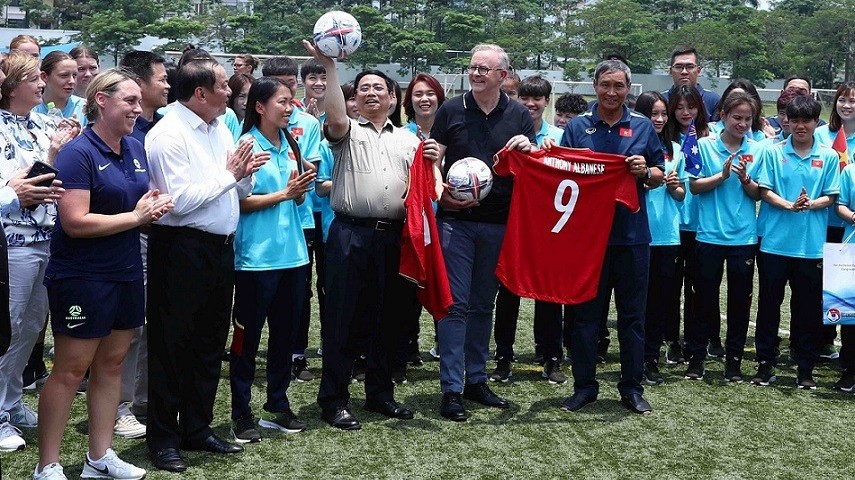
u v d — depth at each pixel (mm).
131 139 4000
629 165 4992
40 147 4555
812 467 4465
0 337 3342
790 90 7074
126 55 4648
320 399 4906
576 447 4656
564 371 6180
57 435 3891
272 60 6078
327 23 4562
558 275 5102
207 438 4426
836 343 7195
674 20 66688
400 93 6016
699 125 6105
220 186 4023
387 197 4762
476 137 5113
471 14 55281
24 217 4316
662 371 6234
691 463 4473
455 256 5113
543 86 6352
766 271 5844
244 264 4504
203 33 54344
